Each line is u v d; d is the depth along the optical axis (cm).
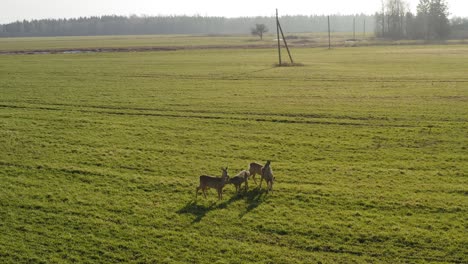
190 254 1688
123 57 10269
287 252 1691
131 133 3406
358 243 1741
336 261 1630
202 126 3612
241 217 1966
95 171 2570
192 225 1902
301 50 12294
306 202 2112
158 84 5844
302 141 3147
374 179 2395
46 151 2961
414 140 3117
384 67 7575
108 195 2231
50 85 5816
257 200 2141
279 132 3406
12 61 9394
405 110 4050
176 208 2069
